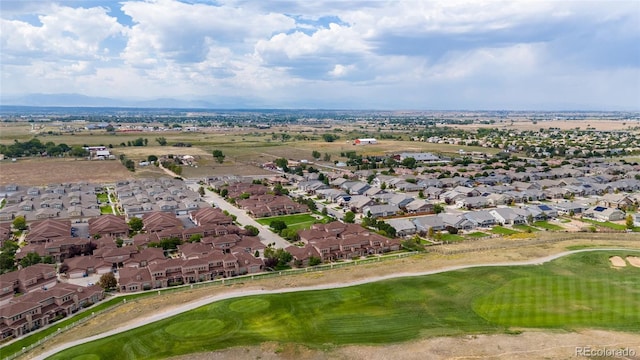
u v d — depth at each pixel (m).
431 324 83.00
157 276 108.69
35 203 180.75
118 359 72.94
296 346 75.38
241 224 163.25
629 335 76.38
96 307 96.31
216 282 109.69
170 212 174.50
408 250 134.38
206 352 74.12
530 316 84.81
